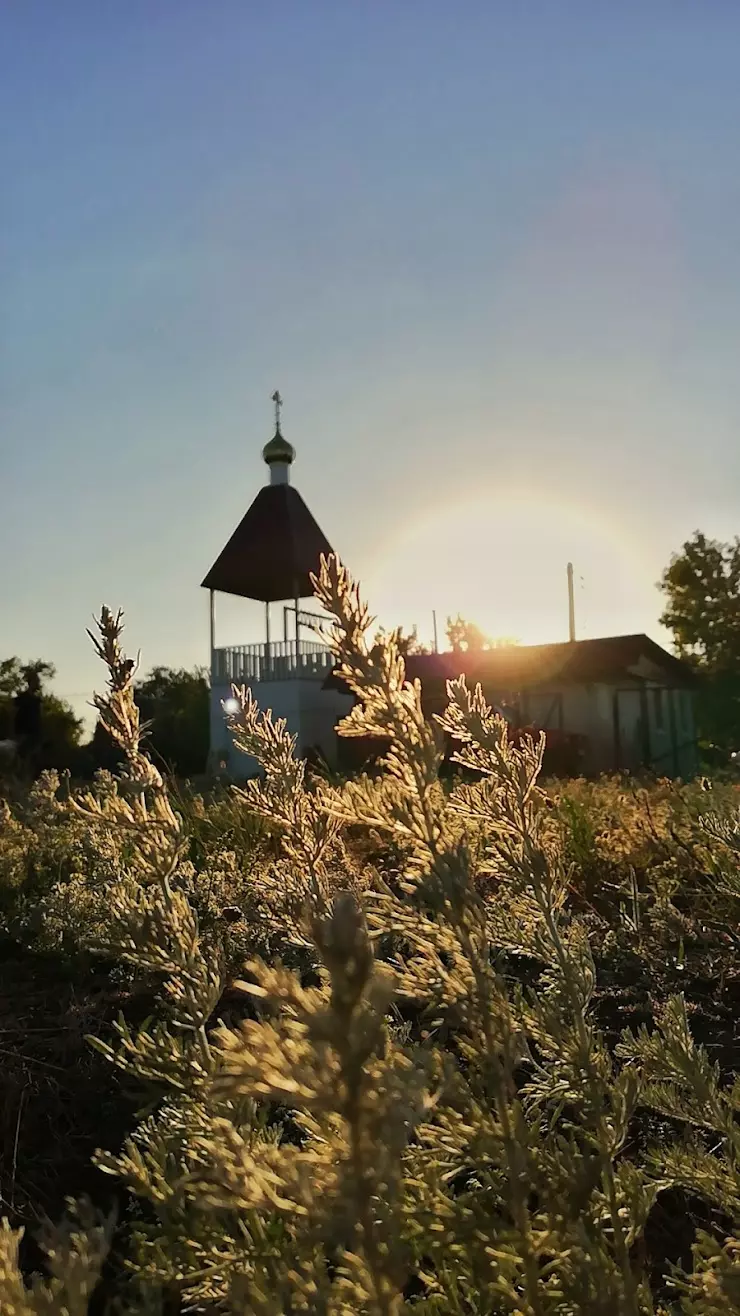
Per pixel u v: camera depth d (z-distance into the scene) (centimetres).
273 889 140
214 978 122
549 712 2898
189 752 3669
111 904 127
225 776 1054
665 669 3266
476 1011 102
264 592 3481
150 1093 119
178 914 124
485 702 144
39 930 429
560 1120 150
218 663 3306
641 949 357
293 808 137
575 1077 124
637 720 3038
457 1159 108
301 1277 92
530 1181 104
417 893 104
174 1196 110
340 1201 71
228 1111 115
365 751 2361
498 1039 103
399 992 104
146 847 127
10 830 697
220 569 3312
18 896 511
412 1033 190
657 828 539
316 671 3206
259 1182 82
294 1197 81
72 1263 71
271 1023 75
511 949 143
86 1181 237
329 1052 67
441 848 105
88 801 127
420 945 106
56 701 4319
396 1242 87
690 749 2997
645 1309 108
